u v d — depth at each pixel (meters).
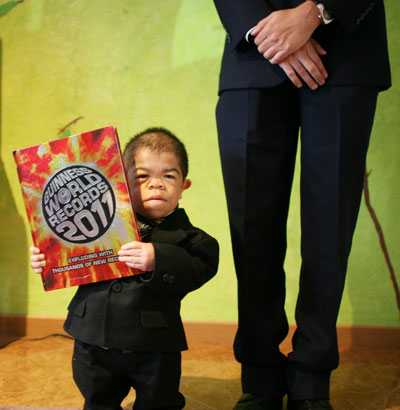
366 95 1.08
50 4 1.88
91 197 1.01
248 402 1.16
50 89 1.89
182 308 1.85
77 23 1.87
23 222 1.91
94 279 1.01
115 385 1.04
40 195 1.04
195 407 1.24
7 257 1.92
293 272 1.81
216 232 1.83
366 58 1.08
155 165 1.07
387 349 1.73
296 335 1.17
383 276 1.78
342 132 1.07
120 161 1.00
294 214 1.81
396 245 1.77
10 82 1.91
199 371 1.50
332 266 1.11
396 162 1.76
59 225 1.03
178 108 1.84
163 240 1.05
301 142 1.15
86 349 1.00
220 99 1.21
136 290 0.99
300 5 1.06
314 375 1.12
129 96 1.86
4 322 1.88
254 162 1.14
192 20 1.82
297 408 1.13
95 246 1.01
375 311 1.79
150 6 1.84
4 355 1.63
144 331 0.97
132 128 1.86
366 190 1.77
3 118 1.91
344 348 1.74
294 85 1.15
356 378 1.44
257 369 1.19
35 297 1.91
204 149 1.83
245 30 1.09
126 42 1.85
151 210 1.06
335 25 1.09
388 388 1.36
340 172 1.08
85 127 1.88
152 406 1.00
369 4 1.06
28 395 1.28
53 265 1.03
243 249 1.16
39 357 1.61
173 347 1.01
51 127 1.89
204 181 1.83
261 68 1.13
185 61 1.83
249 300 1.17
